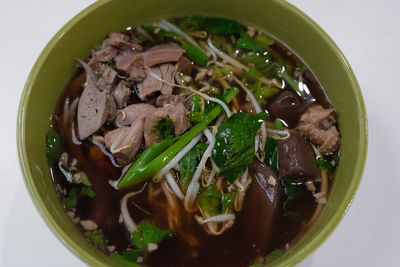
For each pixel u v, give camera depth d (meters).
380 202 0.27
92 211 0.23
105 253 0.22
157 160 0.23
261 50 0.28
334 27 0.32
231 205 0.23
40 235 0.26
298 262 0.19
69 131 0.25
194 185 0.24
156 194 0.24
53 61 0.24
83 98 0.25
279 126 0.25
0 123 0.28
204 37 0.28
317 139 0.24
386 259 0.25
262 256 0.22
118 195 0.24
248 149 0.23
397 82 0.30
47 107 0.25
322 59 0.26
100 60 0.26
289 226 0.23
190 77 0.27
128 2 0.26
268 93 0.26
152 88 0.25
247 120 0.24
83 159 0.24
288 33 0.27
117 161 0.24
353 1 0.32
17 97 0.29
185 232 0.23
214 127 0.25
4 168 0.27
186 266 0.22
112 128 0.25
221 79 0.27
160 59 0.25
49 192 0.23
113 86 0.25
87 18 0.25
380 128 0.28
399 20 0.32
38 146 0.23
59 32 0.24
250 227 0.23
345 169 0.23
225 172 0.23
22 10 0.32
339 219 0.20
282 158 0.24
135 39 0.27
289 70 0.27
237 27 0.28
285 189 0.24
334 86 0.25
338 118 0.25
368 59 0.30
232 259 0.22
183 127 0.24
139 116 0.24
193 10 0.28
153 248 0.22
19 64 0.30
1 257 0.25
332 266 0.25
